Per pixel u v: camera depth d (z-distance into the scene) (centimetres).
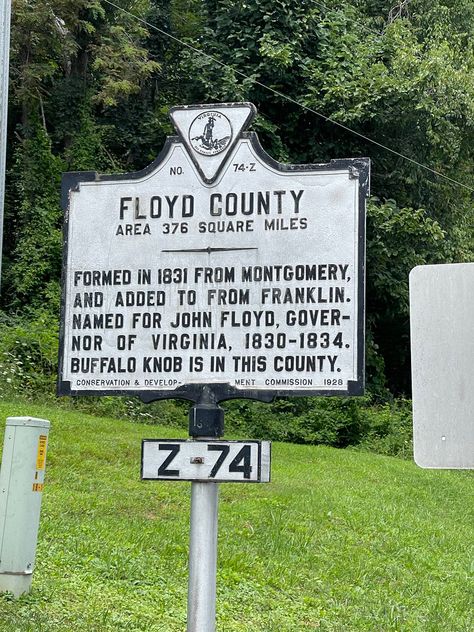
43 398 1877
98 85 2597
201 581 541
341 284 563
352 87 2375
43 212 2431
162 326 583
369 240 2344
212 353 574
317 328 562
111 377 586
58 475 1203
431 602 962
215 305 577
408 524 1309
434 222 2359
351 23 2583
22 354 2030
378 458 1917
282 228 574
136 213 596
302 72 2409
